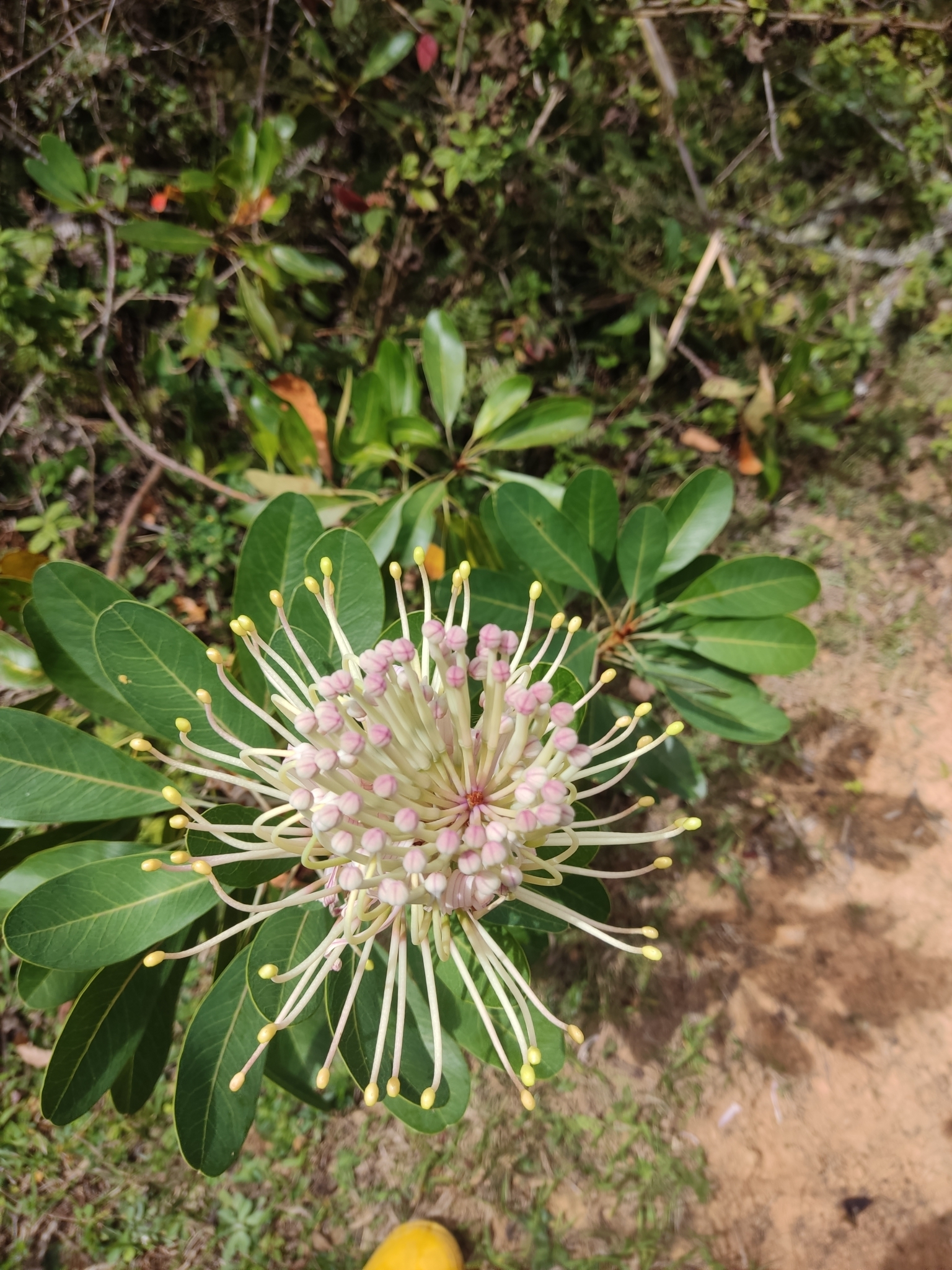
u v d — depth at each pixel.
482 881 0.20
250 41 0.47
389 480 0.52
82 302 0.47
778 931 0.50
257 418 0.45
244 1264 0.43
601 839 0.22
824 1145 0.46
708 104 0.54
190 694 0.25
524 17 0.44
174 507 0.54
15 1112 0.44
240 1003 0.25
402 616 0.22
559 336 0.56
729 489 0.34
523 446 0.40
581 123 0.50
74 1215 0.43
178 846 0.25
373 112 0.46
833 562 0.59
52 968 0.23
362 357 0.53
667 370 0.58
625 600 0.38
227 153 0.49
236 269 0.44
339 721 0.20
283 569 0.28
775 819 0.53
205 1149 0.24
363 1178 0.45
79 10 0.45
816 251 0.57
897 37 0.47
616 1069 0.47
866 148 0.57
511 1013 0.21
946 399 0.62
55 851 0.27
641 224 0.53
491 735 0.21
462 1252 0.43
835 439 0.55
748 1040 0.48
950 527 0.59
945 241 0.63
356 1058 0.24
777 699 0.55
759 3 0.44
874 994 0.49
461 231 0.51
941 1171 0.46
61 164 0.40
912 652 0.57
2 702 0.44
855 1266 0.44
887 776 0.54
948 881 0.52
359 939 0.21
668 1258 0.44
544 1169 0.45
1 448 0.51
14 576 0.38
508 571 0.35
